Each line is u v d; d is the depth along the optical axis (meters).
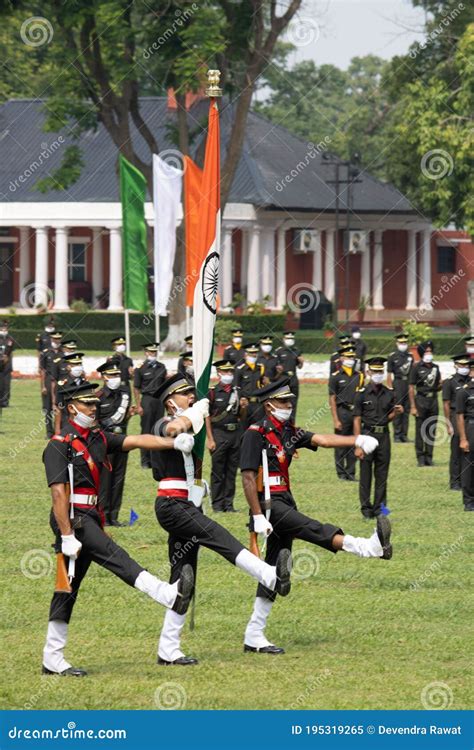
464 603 30.28
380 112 189.38
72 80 117.56
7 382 79.12
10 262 166.25
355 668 24.88
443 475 54.25
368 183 164.75
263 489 26.11
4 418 73.69
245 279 157.25
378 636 27.22
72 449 24.39
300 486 49.56
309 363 118.19
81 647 26.41
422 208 150.25
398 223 165.25
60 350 65.75
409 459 60.06
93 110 120.00
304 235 157.75
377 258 165.38
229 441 43.72
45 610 29.47
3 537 38.31
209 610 29.52
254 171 156.25
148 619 28.77
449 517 42.84
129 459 57.72
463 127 122.75
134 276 93.94
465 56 119.62
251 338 129.50
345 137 190.12
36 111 165.25
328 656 25.75
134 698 23.06
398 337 67.31
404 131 125.38
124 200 94.94
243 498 47.47
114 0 111.38
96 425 24.95
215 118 31.02
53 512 24.66
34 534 38.81
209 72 30.84
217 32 109.94
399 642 26.78
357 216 159.88
